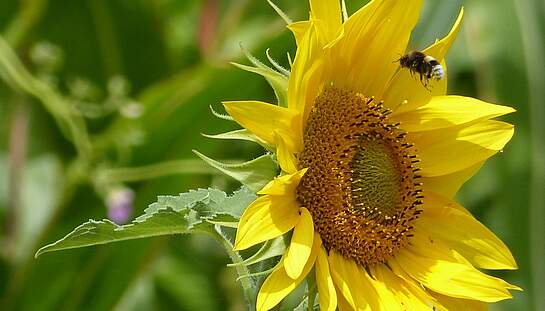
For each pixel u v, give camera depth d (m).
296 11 0.79
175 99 0.80
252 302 0.57
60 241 0.55
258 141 0.55
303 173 0.56
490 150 0.61
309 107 0.58
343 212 0.59
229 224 0.55
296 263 0.54
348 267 0.59
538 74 0.84
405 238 0.60
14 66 0.81
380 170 0.60
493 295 0.58
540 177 0.83
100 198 0.83
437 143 0.61
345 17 0.59
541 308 0.82
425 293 0.59
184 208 0.56
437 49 0.60
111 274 0.83
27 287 0.83
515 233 0.84
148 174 0.82
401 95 0.61
